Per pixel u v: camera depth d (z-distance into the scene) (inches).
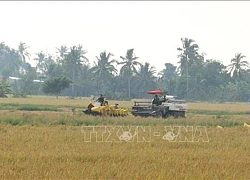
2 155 2389.3
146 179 1852.9
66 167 2064.5
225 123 4992.6
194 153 2593.5
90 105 5531.5
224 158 2455.7
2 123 4279.0
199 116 6368.1
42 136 3314.5
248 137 3624.5
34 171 1972.2
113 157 2391.7
